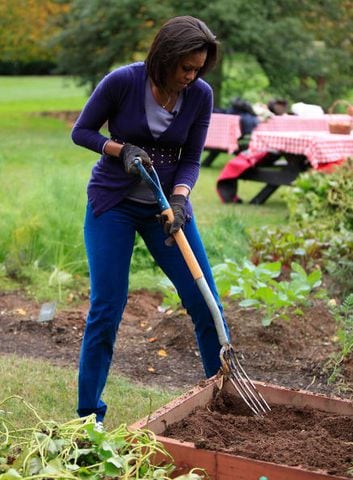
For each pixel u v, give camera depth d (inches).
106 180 179.6
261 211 521.7
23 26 1266.0
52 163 466.6
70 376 237.0
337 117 614.5
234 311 280.1
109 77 175.3
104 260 178.4
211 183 635.5
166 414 162.1
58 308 301.7
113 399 219.5
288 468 141.2
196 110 179.9
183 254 174.9
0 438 169.0
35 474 131.0
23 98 1393.9
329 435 162.6
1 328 280.1
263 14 868.6
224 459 145.4
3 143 804.6
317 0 909.2
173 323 271.9
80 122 179.2
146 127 176.9
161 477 134.1
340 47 948.0
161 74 168.6
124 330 279.0
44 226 343.9
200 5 850.1
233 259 351.9
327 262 327.0
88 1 897.5
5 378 231.5
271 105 729.0
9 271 336.2
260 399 177.2
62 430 142.0
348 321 246.4
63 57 956.0
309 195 414.0
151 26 901.8
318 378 241.6
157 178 174.9
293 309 282.0
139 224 182.7
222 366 177.0
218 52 170.9
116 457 134.7
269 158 549.3
